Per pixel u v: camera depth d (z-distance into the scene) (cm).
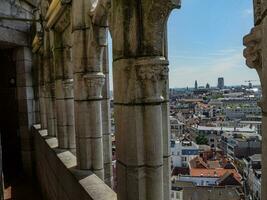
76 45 451
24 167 1155
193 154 3198
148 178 269
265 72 98
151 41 258
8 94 1165
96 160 467
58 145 638
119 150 286
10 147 1172
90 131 464
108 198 345
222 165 3266
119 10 265
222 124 5072
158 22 255
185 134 4422
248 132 4234
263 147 102
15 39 1063
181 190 2331
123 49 263
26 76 1134
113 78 293
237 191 2472
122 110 273
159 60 256
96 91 458
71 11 478
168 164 299
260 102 103
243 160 3162
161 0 243
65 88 610
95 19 407
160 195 273
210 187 2409
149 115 265
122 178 281
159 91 265
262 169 103
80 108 461
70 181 460
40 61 997
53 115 829
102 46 435
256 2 107
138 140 267
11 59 1148
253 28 109
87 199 361
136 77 263
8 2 1005
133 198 271
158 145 268
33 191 1014
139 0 258
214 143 4581
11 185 1077
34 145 1130
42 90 1009
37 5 1057
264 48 99
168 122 296
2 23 991
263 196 102
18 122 1163
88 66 450
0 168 560
